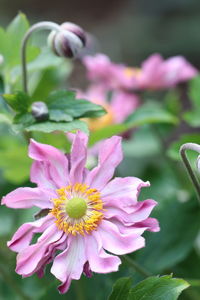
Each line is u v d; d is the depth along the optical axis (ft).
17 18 2.03
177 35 5.34
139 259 2.13
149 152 2.50
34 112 1.88
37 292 2.19
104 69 2.43
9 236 2.31
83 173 1.79
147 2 5.67
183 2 5.51
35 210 2.28
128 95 2.48
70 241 1.75
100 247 1.71
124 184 1.75
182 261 2.19
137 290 1.73
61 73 2.49
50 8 6.05
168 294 1.71
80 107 1.90
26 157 2.09
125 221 1.72
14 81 2.06
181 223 2.14
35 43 2.62
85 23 5.93
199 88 2.31
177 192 2.43
